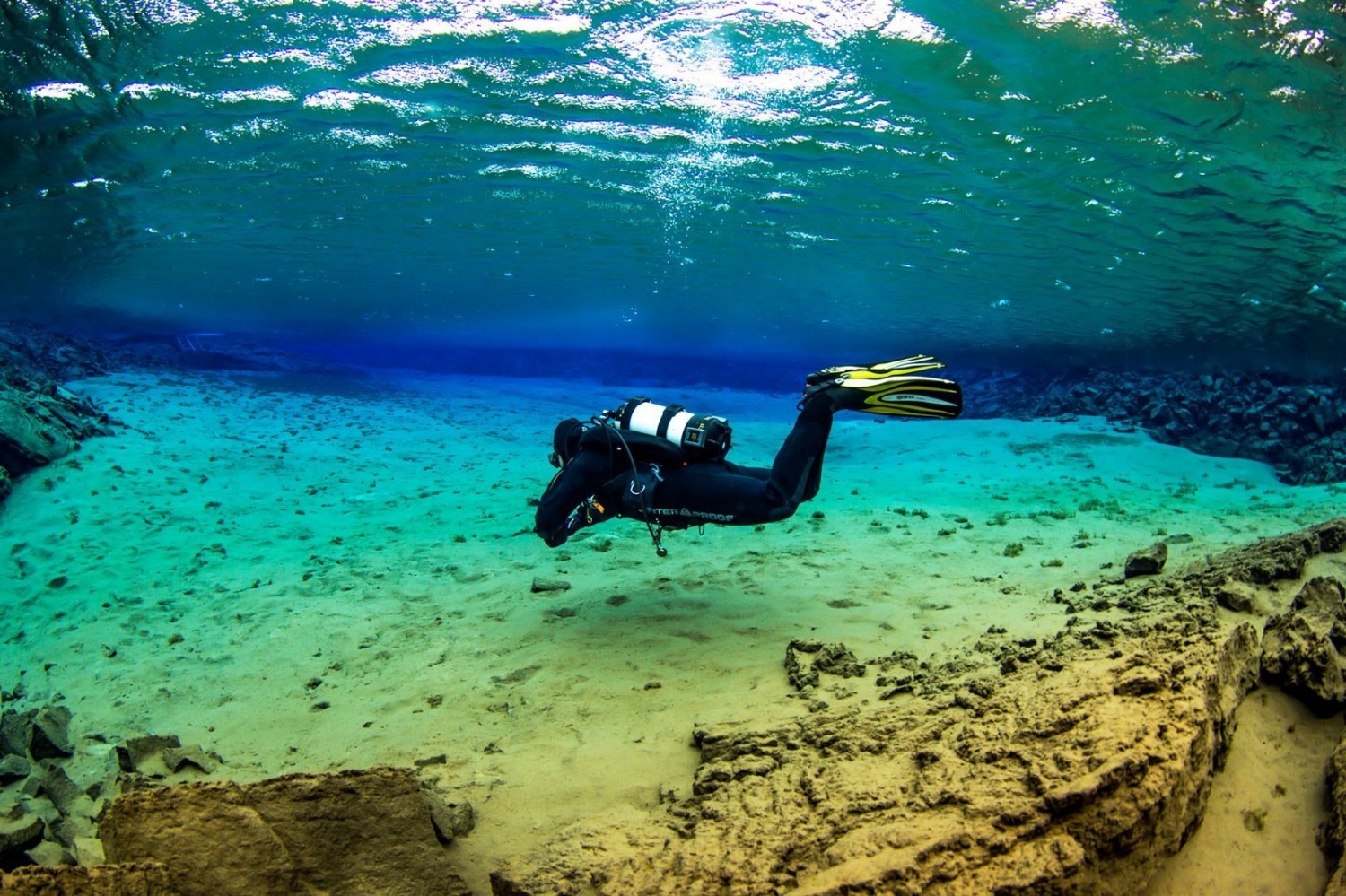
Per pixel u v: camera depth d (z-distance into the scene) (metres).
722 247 17.97
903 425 15.60
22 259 19.34
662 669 4.50
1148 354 21.73
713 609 5.40
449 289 26.02
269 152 12.44
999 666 3.43
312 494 10.91
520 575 6.92
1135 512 8.38
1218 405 14.79
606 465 4.86
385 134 11.76
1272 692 2.73
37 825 2.94
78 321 32.66
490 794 3.31
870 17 8.56
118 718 4.88
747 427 16.45
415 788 2.76
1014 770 2.17
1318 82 8.16
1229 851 2.19
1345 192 10.48
